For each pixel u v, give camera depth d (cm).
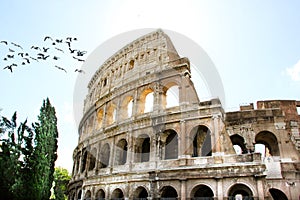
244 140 4291
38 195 3142
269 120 4350
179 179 3691
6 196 2819
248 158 3544
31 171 3241
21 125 3472
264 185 3325
